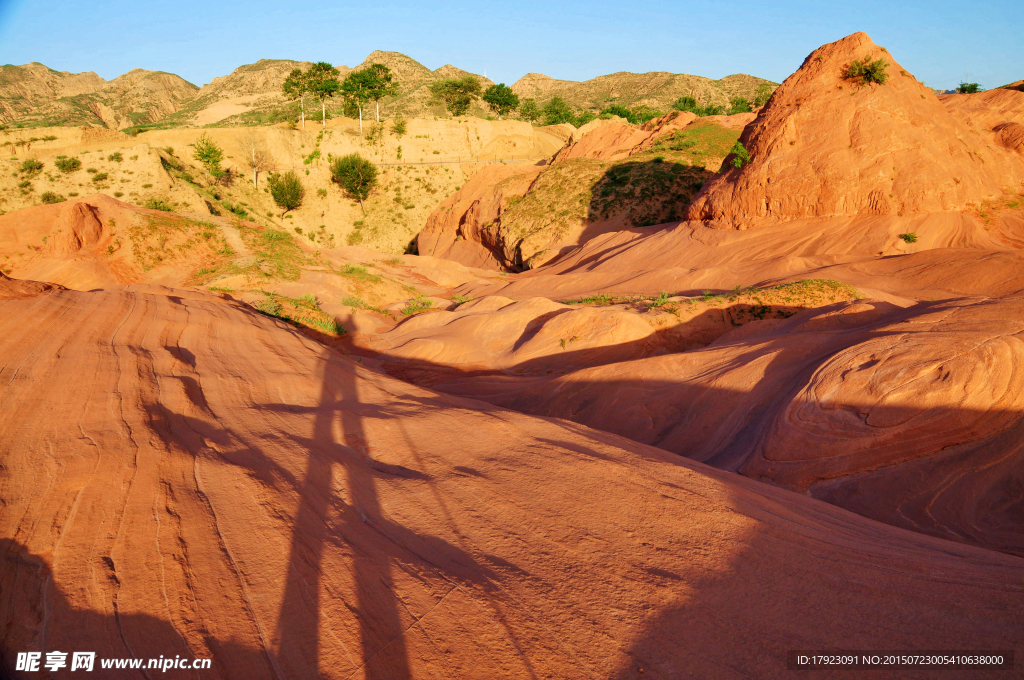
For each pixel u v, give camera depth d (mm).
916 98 34406
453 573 3660
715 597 3480
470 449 6219
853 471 7352
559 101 123250
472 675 2785
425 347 20062
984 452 6805
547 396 14250
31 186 53562
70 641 2615
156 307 12711
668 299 22062
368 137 81188
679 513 4594
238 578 3281
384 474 5387
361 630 3006
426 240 74250
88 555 3271
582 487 5098
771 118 37156
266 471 4828
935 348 7875
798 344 11352
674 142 63594
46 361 7078
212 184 66312
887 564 3922
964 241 30172
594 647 3029
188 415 6148
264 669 2637
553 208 57750
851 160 33406
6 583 2918
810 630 3162
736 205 37688
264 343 11945
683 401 11625
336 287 32219
